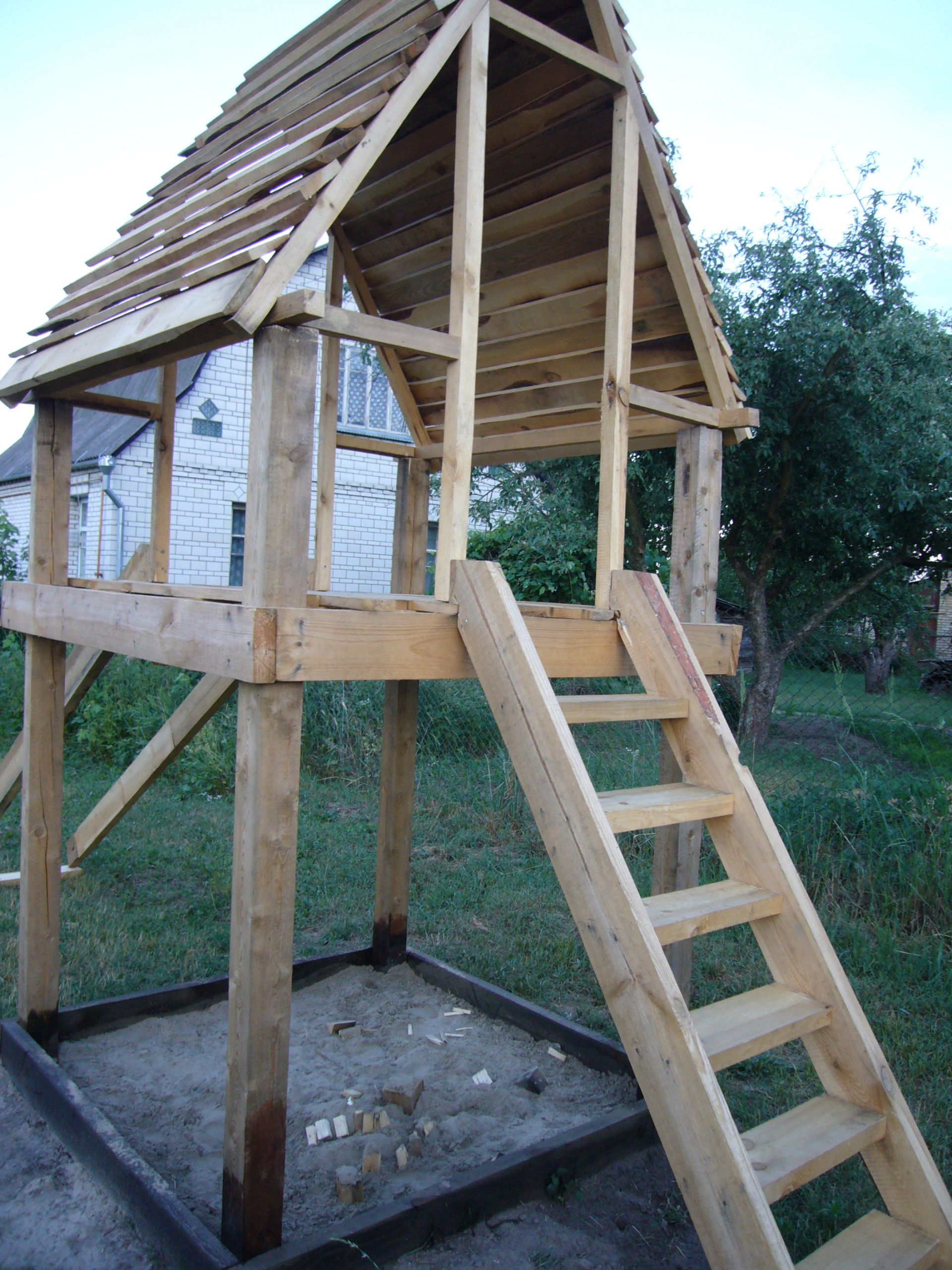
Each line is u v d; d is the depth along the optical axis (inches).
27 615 133.0
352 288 175.5
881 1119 87.7
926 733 310.7
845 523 337.4
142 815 268.2
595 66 112.3
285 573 82.4
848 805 214.4
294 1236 95.2
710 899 93.4
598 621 112.4
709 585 129.6
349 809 283.7
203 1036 141.7
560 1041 143.4
